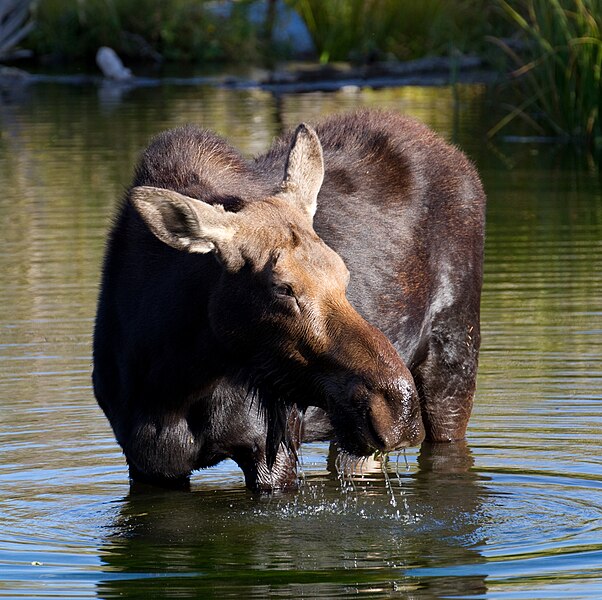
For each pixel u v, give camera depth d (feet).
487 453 73.15
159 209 53.88
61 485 68.33
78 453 73.10
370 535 60.13
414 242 71.26
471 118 190.08
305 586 53.42
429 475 69.92
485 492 66.74
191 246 54.03
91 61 280.51
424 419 75.72
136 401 61.72
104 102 216.54
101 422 77.97
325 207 67.21
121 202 66.95
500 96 208.54
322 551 58.08
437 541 59.36
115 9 281.54
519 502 64.95
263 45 282.36
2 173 154.81
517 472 69.87
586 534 59.82
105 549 59.11
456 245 74.64
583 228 125.39
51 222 128.47
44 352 90.68
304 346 53.11
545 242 120.06
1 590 53.62
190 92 229.66
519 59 192.85
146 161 65.92
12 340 93.09
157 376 59.93
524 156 164.76
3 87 243.81
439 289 73.82
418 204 72.23
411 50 270.26
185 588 53.62
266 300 53.47
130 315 61.16
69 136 180.14
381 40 270.87
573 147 171.12
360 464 71.05
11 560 57.62
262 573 55.31
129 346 61.11
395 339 69.87
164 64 280.72
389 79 242.78
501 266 111.86
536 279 107.55
